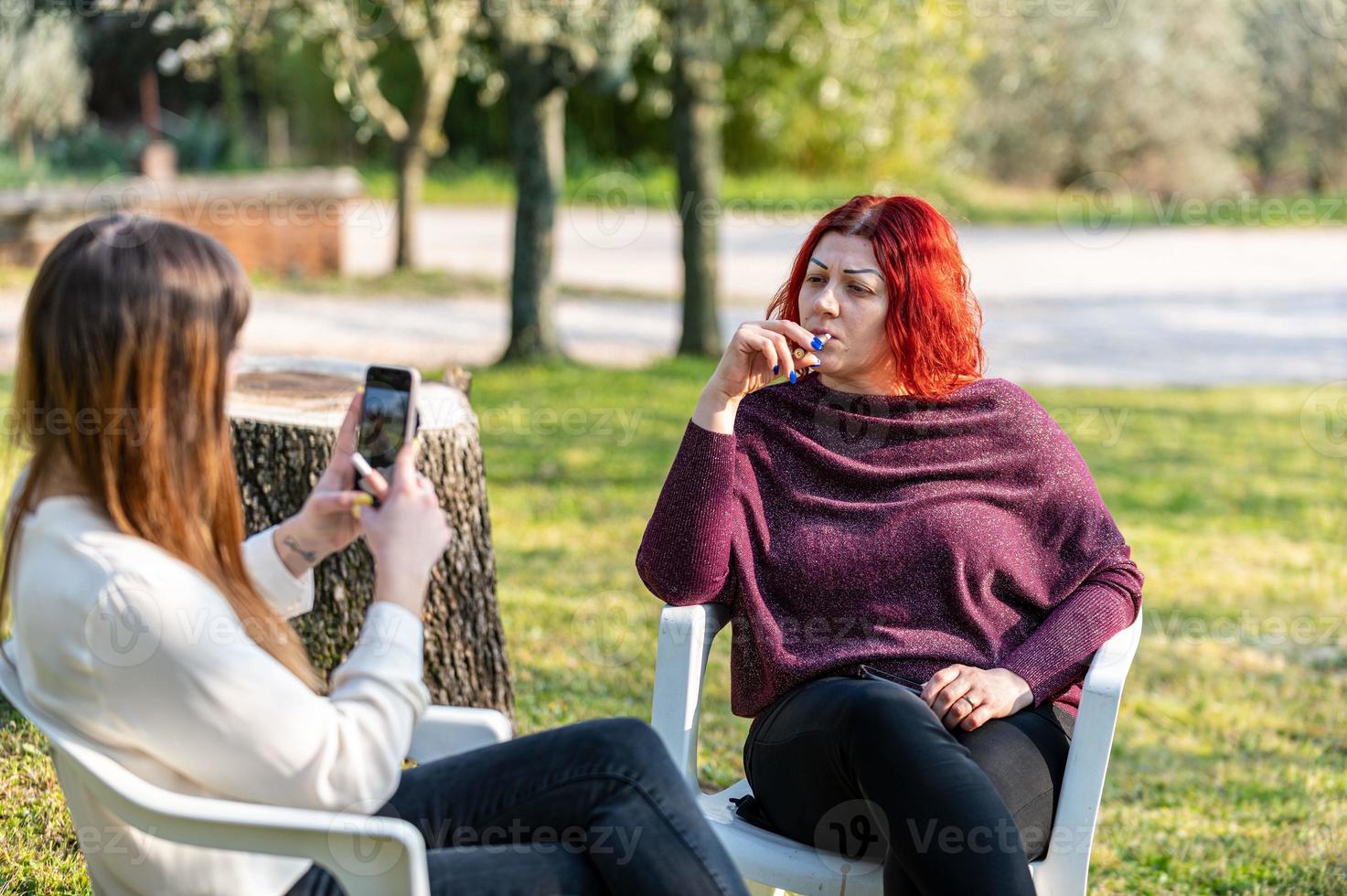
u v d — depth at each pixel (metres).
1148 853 2.88
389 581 1.45
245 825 1.32
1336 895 2.69
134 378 1.32
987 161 18.08
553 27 7.45
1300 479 6.76
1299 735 3.67
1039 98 17.14
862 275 2.13
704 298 8.70
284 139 19.06
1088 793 1.85
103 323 1.31
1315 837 2.96
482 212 16.25
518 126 8.05
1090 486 2.16
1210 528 5.84
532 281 8.27
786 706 1.93
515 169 8.21
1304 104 18.81
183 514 1.36
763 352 2.01
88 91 16.61
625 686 3.63
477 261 12.70
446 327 9.62
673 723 2.01
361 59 9.62
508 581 4.46
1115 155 17.59
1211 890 2.72
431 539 1.47
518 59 7.86
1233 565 5.29
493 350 8.84
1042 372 9.07
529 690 3.52
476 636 3.04
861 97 10.36
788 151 17.88
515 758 1.58
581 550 4.88
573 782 1.55
